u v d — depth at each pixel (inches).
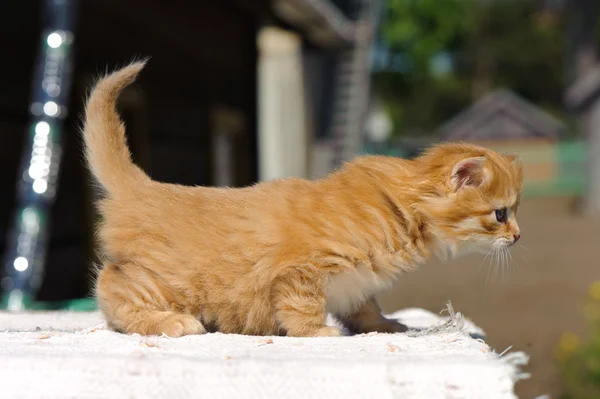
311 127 151.4
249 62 97.0
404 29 348.5
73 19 48.7
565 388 57.2
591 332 67.0
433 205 32.1
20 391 25.9
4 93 48.3
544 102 399.9
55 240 51.9
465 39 392.2
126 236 31.2
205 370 25.9
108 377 25.9
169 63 70.7
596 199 188.5
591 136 187.8
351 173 32.1
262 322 31.2
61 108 47.1
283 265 30.7
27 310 39.2
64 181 53.2
